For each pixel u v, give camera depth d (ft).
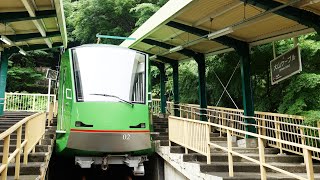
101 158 26.94
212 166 23.47
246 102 33.63
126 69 28.66
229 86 48.80
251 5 25.81
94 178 35.47
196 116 46.91
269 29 30.68
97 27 89.35
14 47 45.39
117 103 26.45
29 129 21.08
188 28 33.27
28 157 22.26
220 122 41.65
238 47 34.22
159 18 31.68
